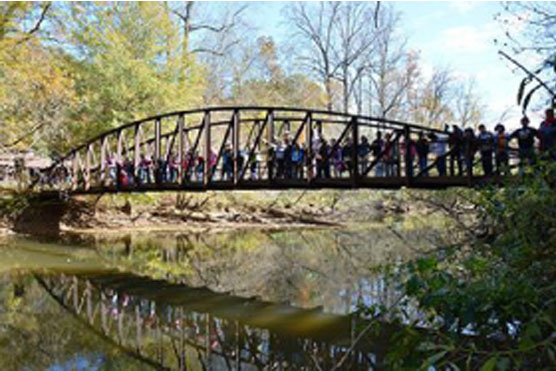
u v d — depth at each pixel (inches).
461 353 116.7
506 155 314.8
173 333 292.4
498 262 125.3
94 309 351.6
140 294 398.9
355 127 388.5
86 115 955.3
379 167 448.1
